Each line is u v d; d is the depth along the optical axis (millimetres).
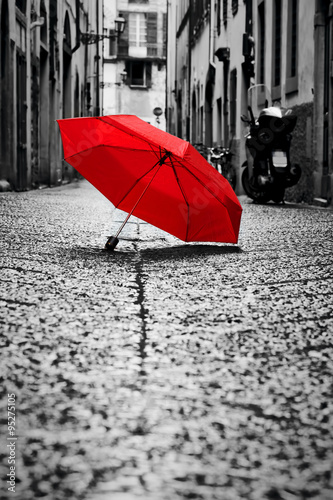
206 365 2275
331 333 2770
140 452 1528
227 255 5141
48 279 3877
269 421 1757
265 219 8586
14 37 15320
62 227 6934
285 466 1479
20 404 1835
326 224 7816
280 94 15203
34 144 18547
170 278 4059
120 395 1934
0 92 14680
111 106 58219
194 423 1725
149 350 2445
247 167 12930
